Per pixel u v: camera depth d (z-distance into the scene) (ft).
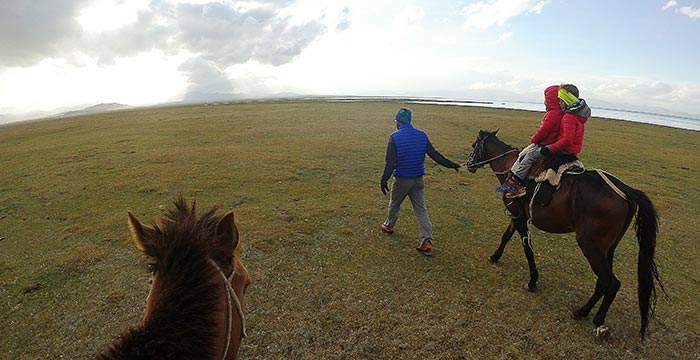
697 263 21.40
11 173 40.68
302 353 13.44
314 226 24.48
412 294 17.11
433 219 26.58
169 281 5.60
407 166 19.70
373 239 22.82
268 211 27.20
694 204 32.65
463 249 21.86
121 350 5.02
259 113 96.43
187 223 6.13
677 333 15.10
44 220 26.61
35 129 87.45
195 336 5.36
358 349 13.66
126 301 16.53
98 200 30.55
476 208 29.32
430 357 13.37
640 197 13.75
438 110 114.32
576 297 17.21
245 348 13.62
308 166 41.09
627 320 15.72
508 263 20.31
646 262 13.50
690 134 87.81
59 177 37.83
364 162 43.39
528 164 16.51
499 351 13.71
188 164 41.75
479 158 21.12
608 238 14.29
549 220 15.89
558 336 14.57
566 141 15.02
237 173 37.86
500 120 87.51
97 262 20.01
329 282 17.97
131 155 47.24
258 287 17.48
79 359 13.32
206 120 82.48
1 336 14.48
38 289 17.61
